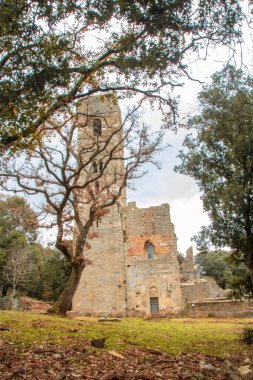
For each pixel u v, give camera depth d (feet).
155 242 156.87
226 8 32.94
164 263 152.76
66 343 37.86
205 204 67.97
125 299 149.38
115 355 34.30
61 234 77.97
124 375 26.17
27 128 36.40
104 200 90.84
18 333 39.86
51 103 37.40
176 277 149.69
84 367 28.50
